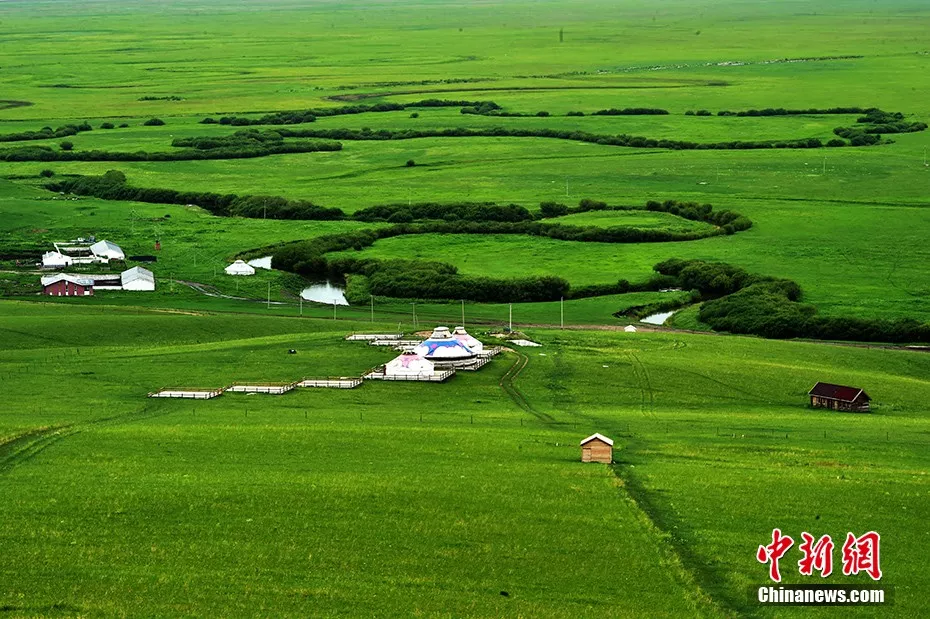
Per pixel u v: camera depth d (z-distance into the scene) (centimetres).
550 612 18288
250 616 18062
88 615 18012
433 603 18575
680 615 18250
